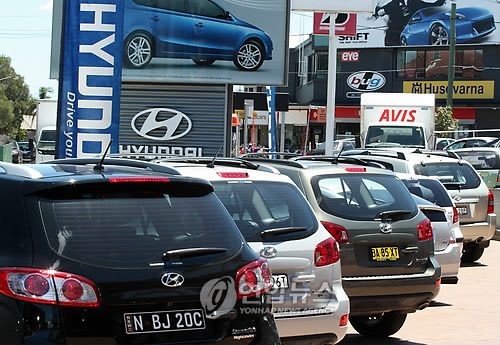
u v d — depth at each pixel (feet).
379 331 28.94
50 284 14.01
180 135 61.31
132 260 14.79
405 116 94.89
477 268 47.62
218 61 60.49
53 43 60.75
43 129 117.80
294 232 22.00
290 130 191.83
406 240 26.27
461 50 184.24
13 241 14.48
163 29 60.29
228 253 16.07
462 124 184.03
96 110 39.29
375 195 26.61
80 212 15.06
